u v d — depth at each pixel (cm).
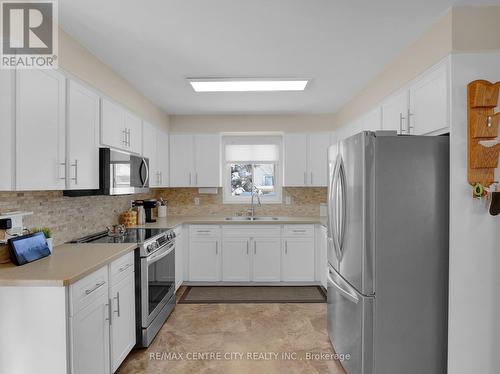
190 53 255
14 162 168
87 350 185
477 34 191
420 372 201
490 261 194
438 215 200
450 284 195
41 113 187
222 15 200
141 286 262
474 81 187
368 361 199
